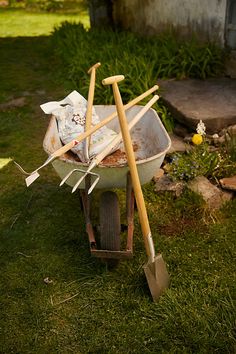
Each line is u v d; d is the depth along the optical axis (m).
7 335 2.81
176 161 4.07
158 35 7.06
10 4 13.07
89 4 8.45
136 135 3.85
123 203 3.99
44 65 7.78
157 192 4.02
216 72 5.78
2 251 3.51
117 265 3.26
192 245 3.45
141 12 7.44
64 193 4.19
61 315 2.93
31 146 5.09
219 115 4.57
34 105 6.15
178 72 5.77
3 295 3.10
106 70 5.88
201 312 2.86
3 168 4.68
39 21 11.27
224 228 3.61
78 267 3.30
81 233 3.65
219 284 3.07
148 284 2.90
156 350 2.66
